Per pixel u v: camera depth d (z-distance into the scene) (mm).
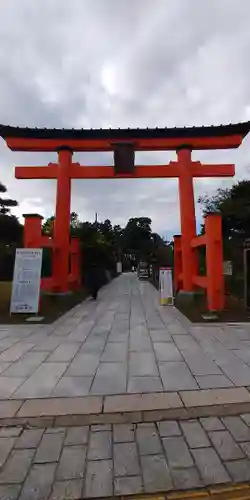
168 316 8758
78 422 3062
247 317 8242
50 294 11758
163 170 12352
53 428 2963
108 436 2811
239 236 15000
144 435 2816
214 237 9062
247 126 12070
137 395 3641
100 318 8523
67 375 4289
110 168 12469
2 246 21641
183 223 12117
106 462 2441
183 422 3035
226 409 3279
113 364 4723
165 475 2289
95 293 13094
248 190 15242
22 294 8758
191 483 2213
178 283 13875
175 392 3709
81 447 2646
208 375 4242
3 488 2180
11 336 6531
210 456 2492
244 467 2361
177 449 2594
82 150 12641
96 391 3760
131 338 6285
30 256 8922
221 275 9039
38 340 6191
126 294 15070
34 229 10156
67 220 12266
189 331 6852
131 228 58000
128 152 12211
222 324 7516
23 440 2766
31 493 2131
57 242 12086
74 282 15555
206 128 12203
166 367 4574
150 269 29094
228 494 2123
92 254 18766
